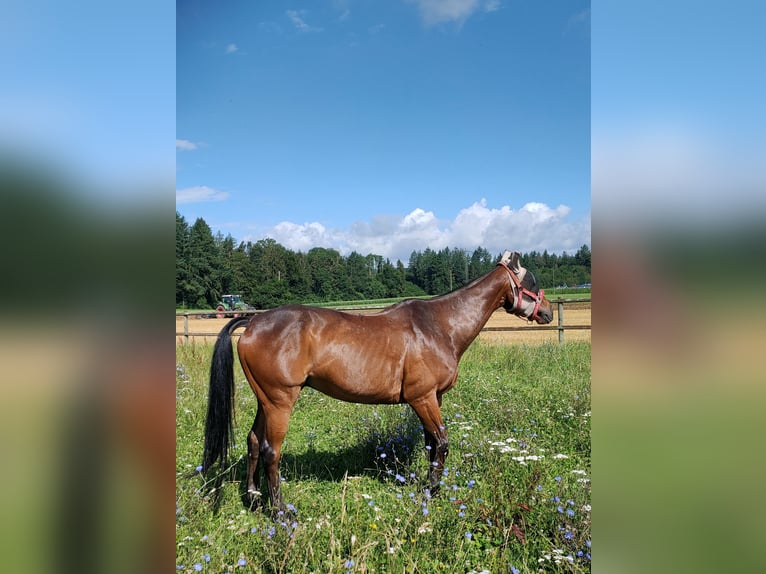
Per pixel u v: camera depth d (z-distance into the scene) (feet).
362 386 11.59
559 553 8.44
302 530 9.02
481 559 8.88
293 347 11.06
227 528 9.95
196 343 38.68
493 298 13.16
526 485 10.87
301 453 14.71
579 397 18.54
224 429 11.09
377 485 12.31
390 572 8.06
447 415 17.83
